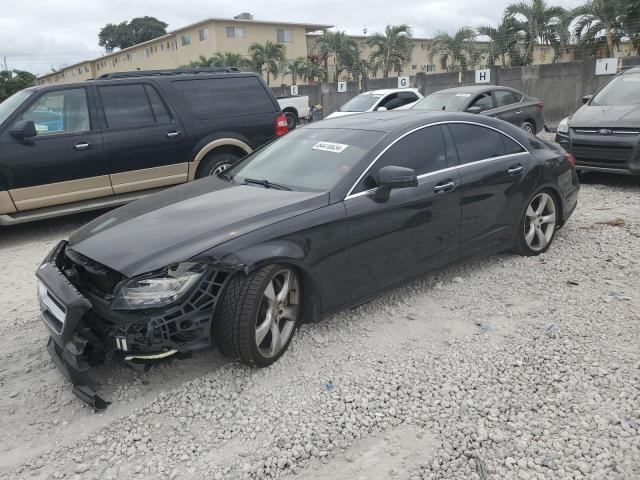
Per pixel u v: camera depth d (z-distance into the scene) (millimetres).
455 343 3875
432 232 4434
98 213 8492
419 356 3727
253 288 3385
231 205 3896
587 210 7211
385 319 4281
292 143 4879
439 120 4695
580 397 3203
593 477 2613
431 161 4496
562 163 5516
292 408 3227
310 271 3684
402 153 4340
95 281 3482
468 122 4895
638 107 8250
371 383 3434
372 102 14727
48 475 2807
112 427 3141
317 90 27109
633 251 5492
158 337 3166
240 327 3369
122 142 7305
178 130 7711
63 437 3086
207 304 3301
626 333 3895
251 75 8578
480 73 19484
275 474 2738
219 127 8039
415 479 2654
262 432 3043
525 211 5203
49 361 3896
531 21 24875
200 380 3539
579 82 17750
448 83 20953
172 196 4375
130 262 3260
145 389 3492
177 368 3699
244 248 3395
